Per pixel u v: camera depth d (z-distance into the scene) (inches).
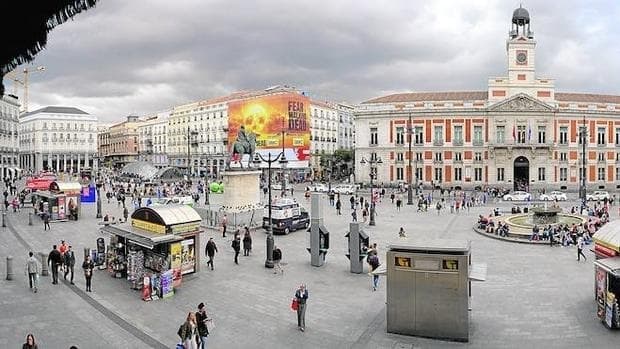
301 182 4259.4
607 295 681.0
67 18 231.0
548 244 1330.0
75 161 6279.5
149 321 709.3
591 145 3415.4
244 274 990.4
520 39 3405.5
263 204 1879.9
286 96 3459.6
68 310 748.0
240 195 1740.9
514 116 3393.2
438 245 661.3
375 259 892.0
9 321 695.1
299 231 1566.2
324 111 5310.0
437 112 3486.7
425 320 654.5
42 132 6038.4
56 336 643.5
